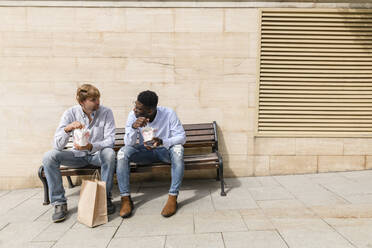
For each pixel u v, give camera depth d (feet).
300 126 12.30
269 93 12.24
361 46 11.83
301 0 11.63
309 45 11.84
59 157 8.58
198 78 12.03
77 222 8.24
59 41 11.69
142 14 11.75
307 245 6.40
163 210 8.34
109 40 11.78
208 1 11.69
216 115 12.15
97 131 9.09
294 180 11.55
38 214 9.00
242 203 9.22
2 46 11.60
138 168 9.68
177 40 11.86
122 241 6.95
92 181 8.07
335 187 10.44
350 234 6.84
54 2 11.51
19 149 11.91
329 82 12.08
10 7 11.50
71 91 11.87
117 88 11.96
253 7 11.70
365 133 12.14
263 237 6.85
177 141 9.05
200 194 10.30
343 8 11.73
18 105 11.79
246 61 11.95
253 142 12.26
